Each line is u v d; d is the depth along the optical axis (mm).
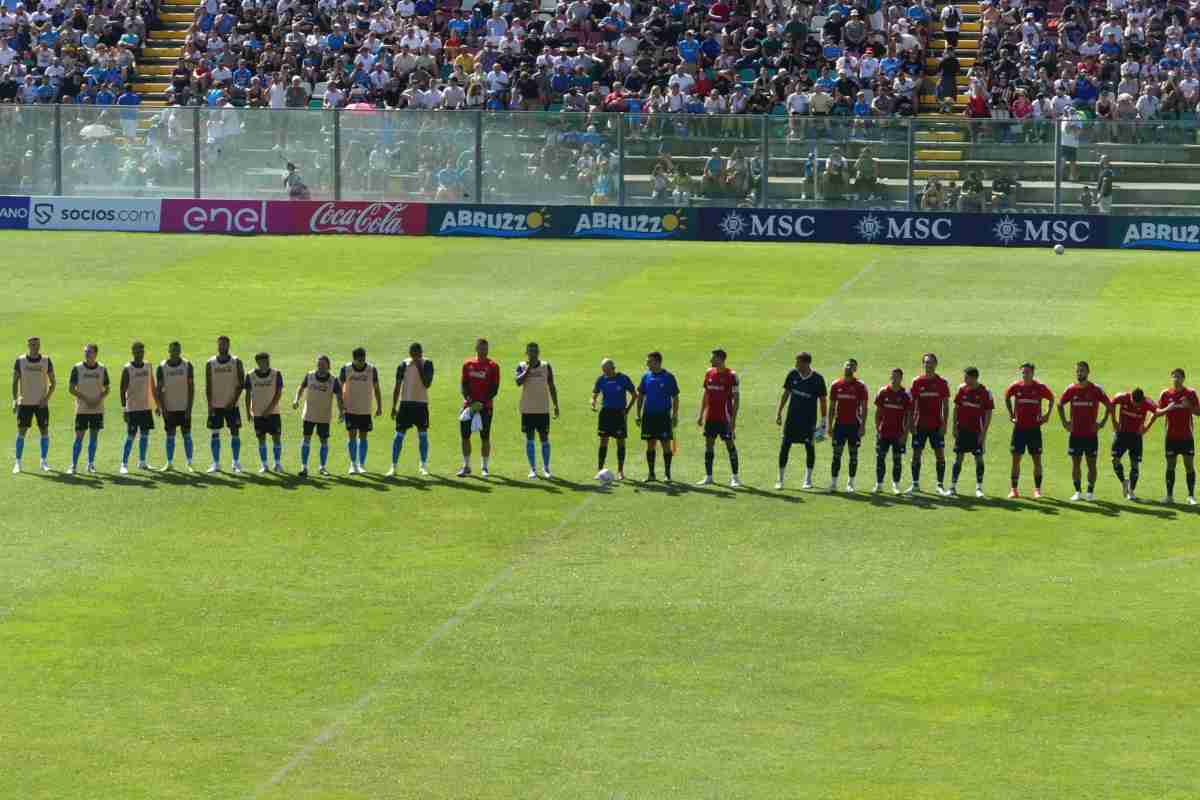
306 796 22391
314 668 26484
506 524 33562
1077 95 70250
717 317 50438
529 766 23234
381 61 73875
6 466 37531
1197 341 47156
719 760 23406
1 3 80938
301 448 37000
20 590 29750
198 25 78000
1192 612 28641
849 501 35188
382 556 31656
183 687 25781
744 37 74750
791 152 62594
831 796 22375
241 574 30641
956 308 51312
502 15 76750
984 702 25234
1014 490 35469
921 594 29641
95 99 74312
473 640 27625
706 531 33156
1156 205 60594
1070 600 29281
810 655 27000
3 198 65500
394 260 58875
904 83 70250
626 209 63250
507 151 64062
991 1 75688
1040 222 61188
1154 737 24031
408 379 36844
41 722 24578
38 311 51531
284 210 64500
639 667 26562
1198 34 72812
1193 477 34844
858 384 35594
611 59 74812
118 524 33438
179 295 53656
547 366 36562
